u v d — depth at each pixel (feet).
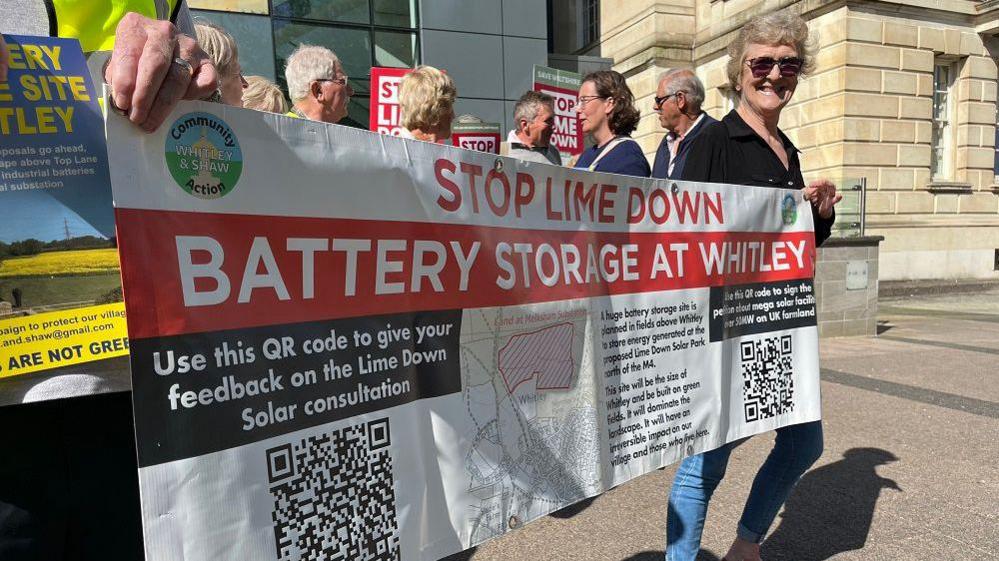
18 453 3.19
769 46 6.51
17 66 2.84
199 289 3.13
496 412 4.62
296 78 8.45
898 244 42.68
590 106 10.35
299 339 3.51
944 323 28.14
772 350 6.88
